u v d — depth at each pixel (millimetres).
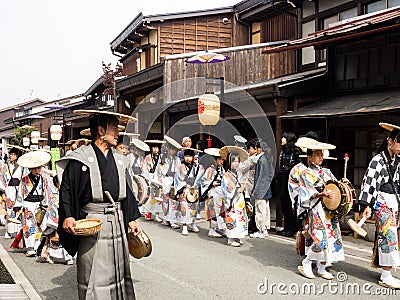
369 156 10250
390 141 6016
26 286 6066
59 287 6082
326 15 12508
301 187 6383
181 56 13273
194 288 5938
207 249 8172
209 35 18812
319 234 6219
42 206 7656
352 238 8867
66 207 4410
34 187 7840
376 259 6062
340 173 10891
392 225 5879
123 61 22828
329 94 10812
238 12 17500
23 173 8047
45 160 7684
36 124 33969
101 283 4391
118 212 4582
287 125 10641
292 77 11781
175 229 10266
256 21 17234
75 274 6723
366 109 8398
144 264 7129
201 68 13008
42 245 7508
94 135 4656
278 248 8234
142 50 19469
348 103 9461
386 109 7902
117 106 17703
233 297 5586
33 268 7062
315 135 6969
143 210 10562
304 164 6887
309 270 6414
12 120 37312
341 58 10633
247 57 13172
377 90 9820
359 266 6926
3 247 8609
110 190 4539
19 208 8195
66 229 4266
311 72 12055
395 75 9445
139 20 18344
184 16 18312
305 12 13391
